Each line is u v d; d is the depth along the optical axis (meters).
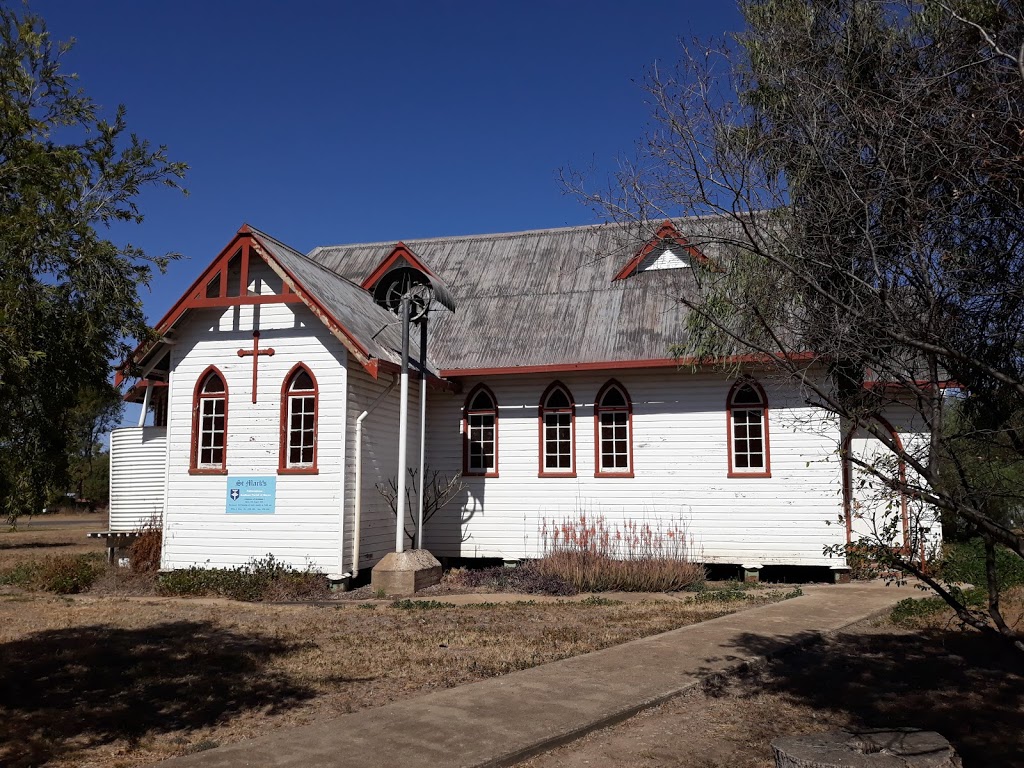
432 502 20.08
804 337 6.57
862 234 6.23
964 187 5.87
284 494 17.55
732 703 8.52
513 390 20.75
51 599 16.12
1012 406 6.34
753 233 7.22
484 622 13.14
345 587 17.11
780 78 7.20
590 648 10.94
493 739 7.04
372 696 8.77
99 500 52.62
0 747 7.36
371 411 18.48
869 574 7.00
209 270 17.91
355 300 20.25
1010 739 7.46
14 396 7.43
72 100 8.77
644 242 8.20
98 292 7.89
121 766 6.89
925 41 6.87
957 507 5.83
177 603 15.54
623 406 19.94
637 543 19.27
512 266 24.44
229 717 8.20
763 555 18.55
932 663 10.20
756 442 19.03
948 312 6.09
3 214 7.75
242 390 18.11
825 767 5.79
